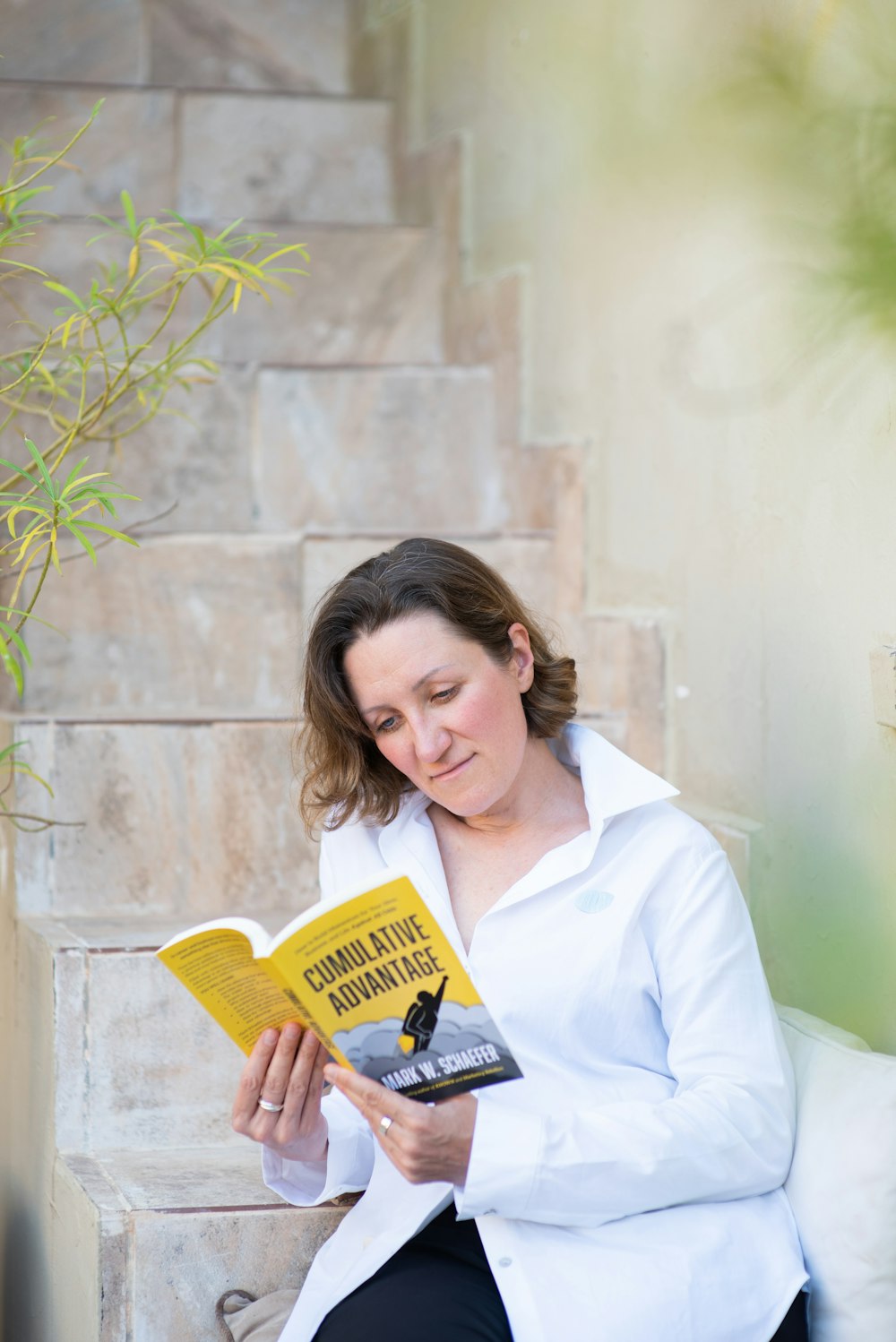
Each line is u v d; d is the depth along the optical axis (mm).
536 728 1601
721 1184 1359
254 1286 1554
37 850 2111
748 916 1499
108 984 1844
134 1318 1529
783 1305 1334
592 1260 1332
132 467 2637
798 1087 1479
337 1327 1364
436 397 2867
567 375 2621
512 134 2842
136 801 2150
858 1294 1344
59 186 3096
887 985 1600
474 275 3043
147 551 2432
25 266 1752
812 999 1769
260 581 2479
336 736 1578
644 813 1542
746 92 1668
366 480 2824
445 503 2881
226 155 3299
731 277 1972
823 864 1744
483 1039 1252
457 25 3088
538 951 1465
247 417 2717
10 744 2105
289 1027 1404
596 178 2463
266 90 3342
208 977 1379
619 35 2344
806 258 1718
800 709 1801
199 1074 1875
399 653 1462
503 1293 1321
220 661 2467
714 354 2039
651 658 2242
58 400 2488
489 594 1526
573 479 2562
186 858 2170
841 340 1666
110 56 3396
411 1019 1264
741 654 1971
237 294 1784
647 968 1466
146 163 3146
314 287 3084
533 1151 1305
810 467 1766
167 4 3445
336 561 2547
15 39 3312
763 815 1902
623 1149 1316
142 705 2438
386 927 1218
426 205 3221
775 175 1813
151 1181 1672
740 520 1969
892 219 1308
